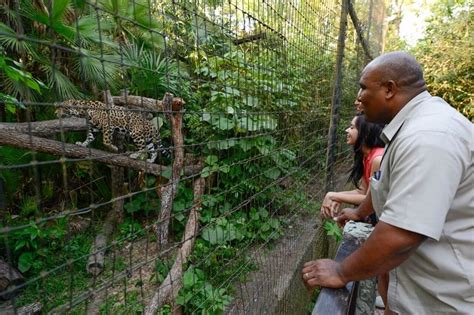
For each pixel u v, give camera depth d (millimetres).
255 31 1449
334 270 1121
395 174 1039
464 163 1002
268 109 1653
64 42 1379
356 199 2004
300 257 2135
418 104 1161
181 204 1739
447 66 7340
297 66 2037
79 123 2631
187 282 1455
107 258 1775
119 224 3160
